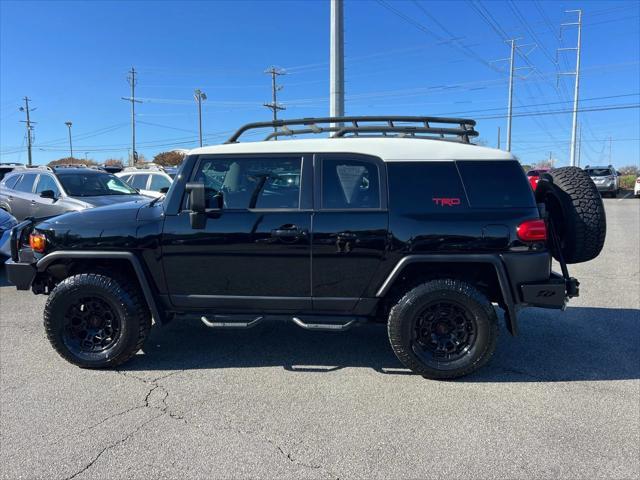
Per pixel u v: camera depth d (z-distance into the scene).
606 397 3.61
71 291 4.01
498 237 3.73
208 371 4.09
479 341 3.81
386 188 3.87
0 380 3.89
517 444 2.99
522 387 3.79
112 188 10.02
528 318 5.51
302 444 2.99
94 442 3.00
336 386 3.81
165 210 4.02
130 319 4.02
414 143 3.98
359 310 3.98
